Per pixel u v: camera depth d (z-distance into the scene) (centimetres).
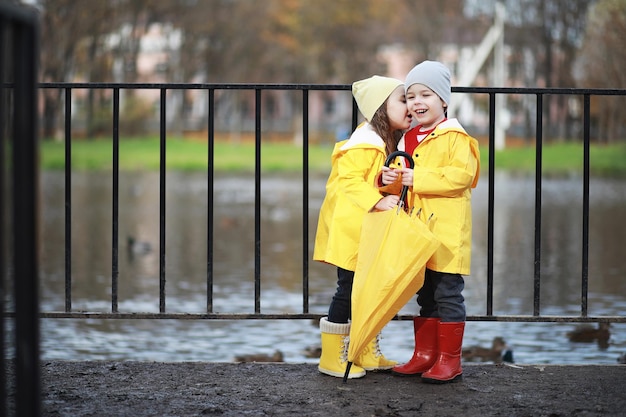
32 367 251
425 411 351
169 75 6225
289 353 620
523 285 920
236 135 6047
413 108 393
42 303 815
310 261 1117
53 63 4803
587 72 4253
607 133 4522
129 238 1227
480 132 5384
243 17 6250
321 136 6438
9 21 238
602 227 1528
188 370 411
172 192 2442
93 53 5181
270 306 803
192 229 1521
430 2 5944
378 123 398
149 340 662
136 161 4072
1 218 246
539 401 364
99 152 4484
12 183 249
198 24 6097
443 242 383
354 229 391
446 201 386
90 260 1115
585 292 438
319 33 6481
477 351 618
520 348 631
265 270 1036
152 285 925
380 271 370
